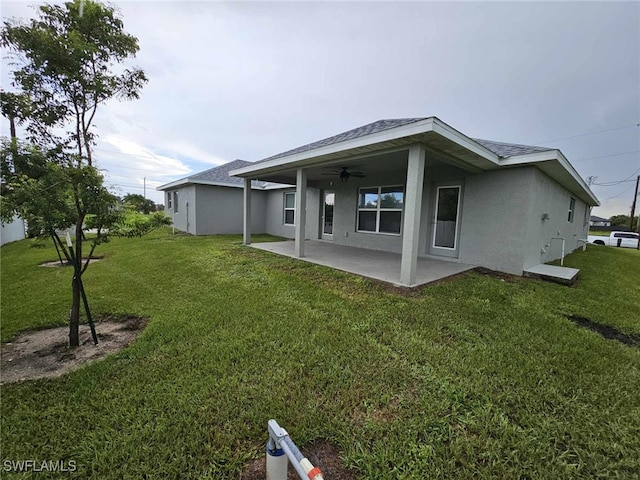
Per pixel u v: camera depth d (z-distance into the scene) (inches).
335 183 403.9
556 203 316.8
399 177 318.7
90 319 113.1
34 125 101.3
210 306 151.8
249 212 375.9
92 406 77.0
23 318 137.0
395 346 110.7
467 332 124.0
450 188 281.7
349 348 108.7
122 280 203.6
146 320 137.9
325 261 267.1
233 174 358.0
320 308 150.5
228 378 88.7
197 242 402.0
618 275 274.1
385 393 83.1
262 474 58.2
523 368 97.2
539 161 209.3
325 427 69.9
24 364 99.2
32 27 93.1
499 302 164.2
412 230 182.9
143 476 57.5
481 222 256.1
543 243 280.5
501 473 59.2
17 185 93.7
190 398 79.5
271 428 50.9
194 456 61.9
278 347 109.0
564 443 67.5
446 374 92.8
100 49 104.9
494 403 80.0
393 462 61.2
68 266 247.8
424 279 204.1
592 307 163.8
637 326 140.3
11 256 297.7
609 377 93.7
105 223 113.8
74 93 103.8
